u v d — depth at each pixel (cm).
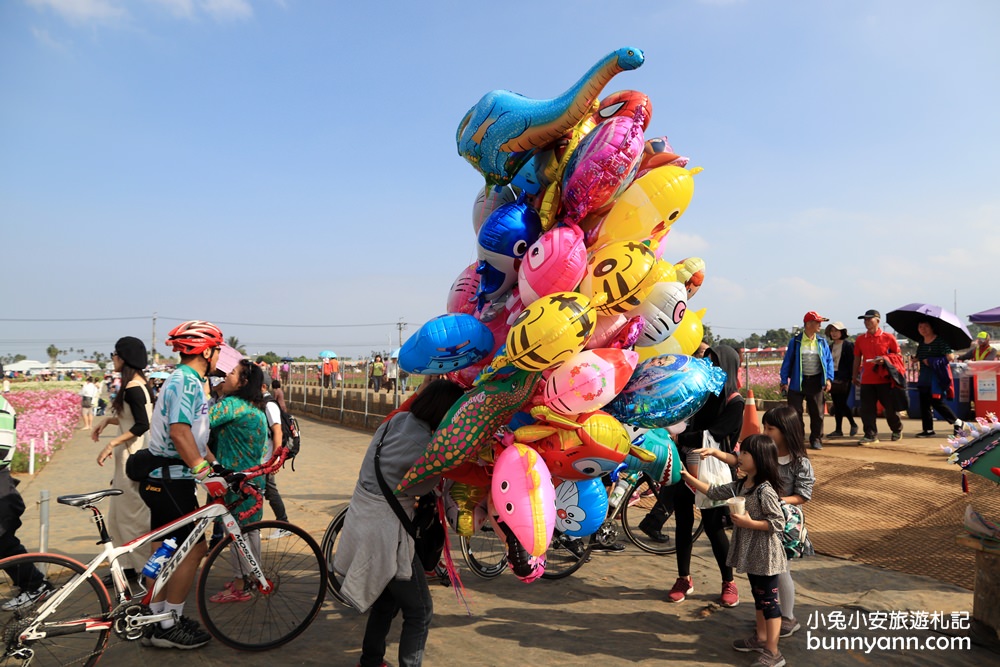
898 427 938
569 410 345
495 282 421
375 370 2216
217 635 394
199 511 395
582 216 381
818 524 631
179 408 387
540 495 333
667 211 378
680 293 391
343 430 1770
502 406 344
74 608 403
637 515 712
